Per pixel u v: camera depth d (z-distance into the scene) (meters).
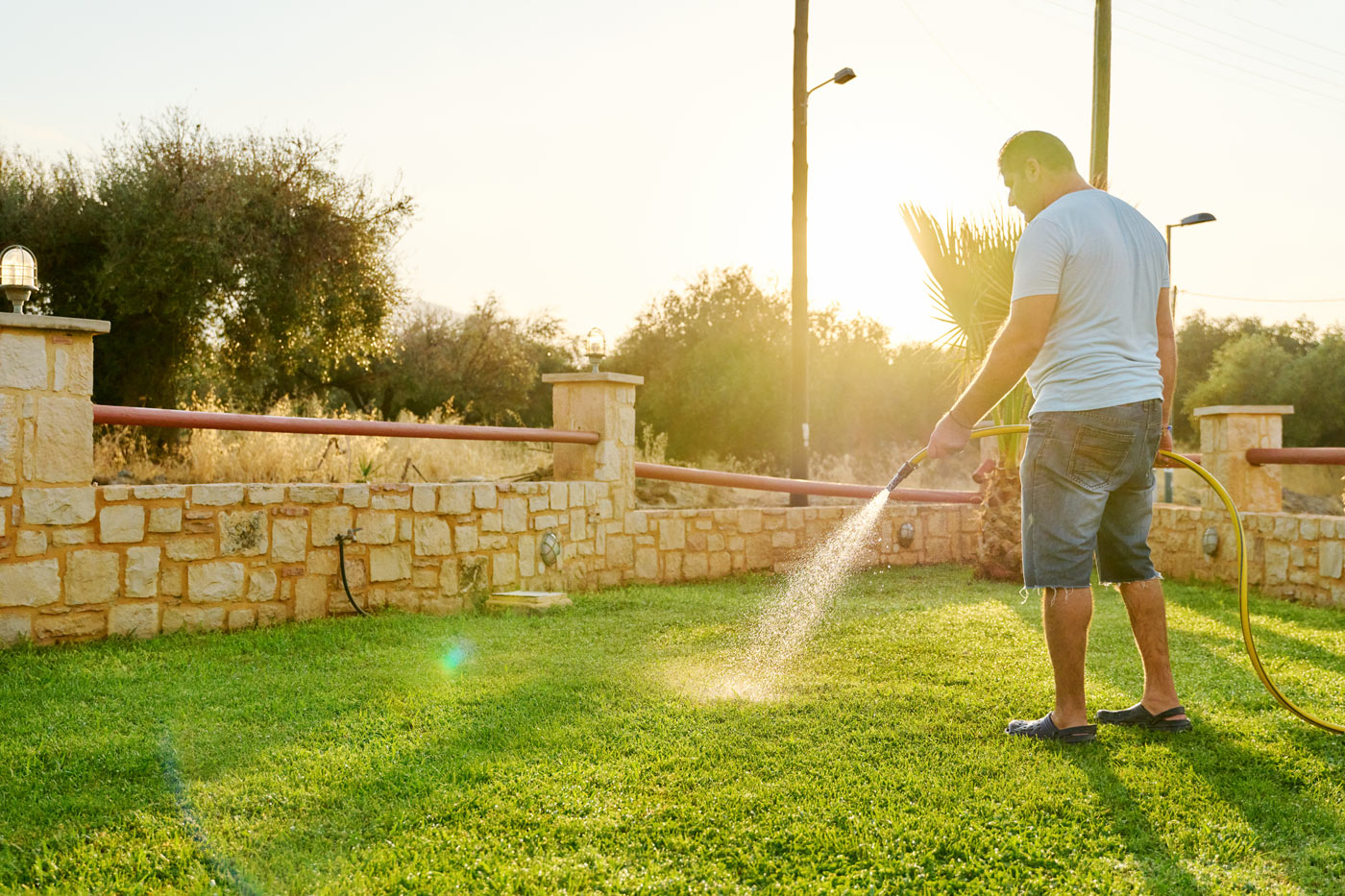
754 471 19.50
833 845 2.25
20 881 2.10
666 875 2.12
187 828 2.37
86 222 13.88
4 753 2.93
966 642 4.79
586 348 7.39
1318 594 6.25
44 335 4.61
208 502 5.11
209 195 13.70
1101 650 4.58
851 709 3.44
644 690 3.73
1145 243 3.09
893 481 3.26
